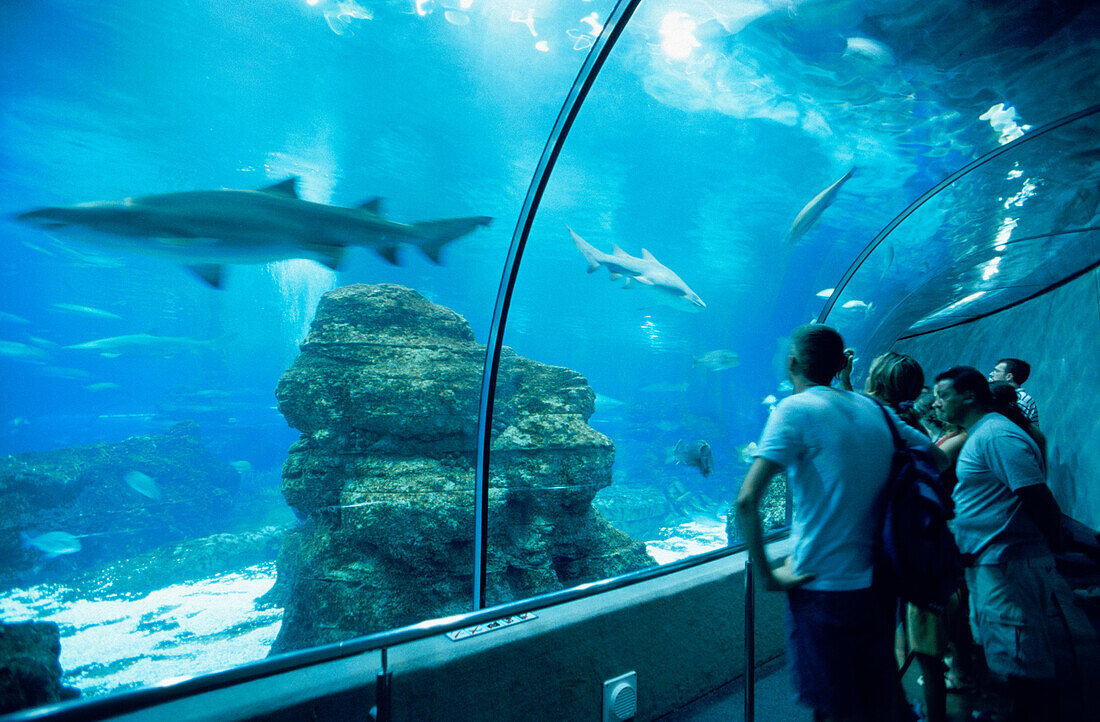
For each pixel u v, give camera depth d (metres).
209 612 4.76
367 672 1.73
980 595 3.06
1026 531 2.92
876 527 1.84
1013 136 4.59
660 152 9.91
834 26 4.07
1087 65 3.62
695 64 5.50
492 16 5.02
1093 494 6.45
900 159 5.80
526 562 6.04
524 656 2.09
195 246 2.21
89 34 4.49
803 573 1.90
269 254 2.34
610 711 2.32
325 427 5.43
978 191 5.45
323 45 5.36
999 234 5.97
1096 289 6.33
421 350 5.97
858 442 1.86
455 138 8.06
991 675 3.44
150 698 1.15
